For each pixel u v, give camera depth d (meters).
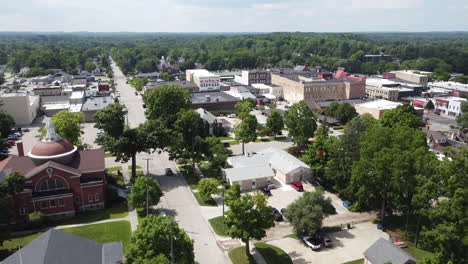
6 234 60.91
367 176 71.44
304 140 118.31
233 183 89.75
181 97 137.38
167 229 50.47
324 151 93.38
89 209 79.12
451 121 166.75
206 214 77.62
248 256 61.41
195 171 102.25
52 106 176.88
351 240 67.75
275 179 97.75
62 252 47.44
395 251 54.34
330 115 163.25
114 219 74.62
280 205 82.06
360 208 79.94
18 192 67.69
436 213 54.59
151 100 135.50
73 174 75.69
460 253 52.38
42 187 74.06
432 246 55.84
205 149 99.69
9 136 135.12
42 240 48.72
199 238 67.88
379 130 75.56
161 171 102.56
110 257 51.41
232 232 58.62
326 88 194.75
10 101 150.50
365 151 74.31
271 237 68.88
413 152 67.12
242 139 115.81
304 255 62.66
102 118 90.31
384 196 71.81
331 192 89.69
